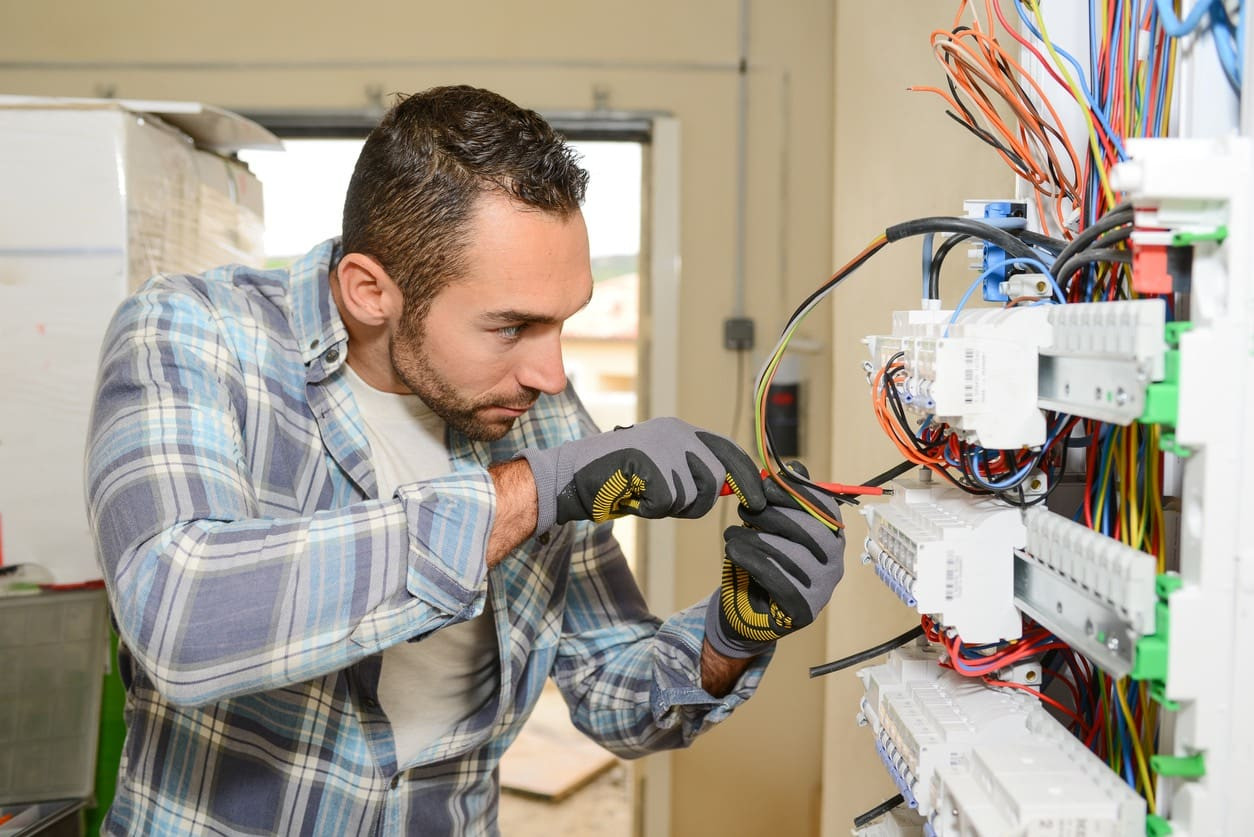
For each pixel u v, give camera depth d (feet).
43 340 5.32
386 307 2.82
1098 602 1.84
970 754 2.07
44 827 5.27
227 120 5.82
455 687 3.38
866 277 4.49
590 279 2.77
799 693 8.37
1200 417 1.65
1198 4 1.86
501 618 3.30
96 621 5.52
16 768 5.44
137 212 5.39
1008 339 2.01
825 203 8.24
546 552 3.57
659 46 8.27
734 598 2.89
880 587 4.26
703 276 8.34
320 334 3.05
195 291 2.98
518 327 2.69
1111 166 2.17
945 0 3.63
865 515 2.72
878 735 2.55
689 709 3.22
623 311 19.03
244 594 2.25
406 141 2.63
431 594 2.29
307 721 3.08
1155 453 1.94
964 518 2.22
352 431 3.10
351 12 8.30
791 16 8.22
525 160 2.56
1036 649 2.23
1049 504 2.46
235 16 8.29
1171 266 1.75
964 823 1.96
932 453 2.54
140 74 8.29
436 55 8.32
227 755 3.10
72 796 5.49
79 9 8.27
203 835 3.10
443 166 2.55
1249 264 1.64
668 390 8.30
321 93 8.32
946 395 2.01
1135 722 2.11
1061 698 2.60
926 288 2.57
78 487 5.42
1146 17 2.14
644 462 2.42
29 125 5.24
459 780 3.45
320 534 2.31
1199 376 1.65
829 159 8.22
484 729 3.32
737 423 8.33
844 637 4.77
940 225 2.24
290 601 2.25
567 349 19.20
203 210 6.36
